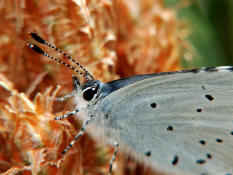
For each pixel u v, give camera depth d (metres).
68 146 0.08
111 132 0.09
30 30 0.09
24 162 0.08
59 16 0.09
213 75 0.09
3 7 0.09
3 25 0.09
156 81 0.09
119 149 0.09
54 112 0.09
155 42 0.10
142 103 0.09
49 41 0.09
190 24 0.10
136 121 0.09
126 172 0.09
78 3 0.09
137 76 0.09
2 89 0.09
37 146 0.08
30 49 0.09
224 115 0.09
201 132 0.09
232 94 0.09
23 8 0.09
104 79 0.09
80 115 0.09
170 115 0.09
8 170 0.08
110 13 0.09
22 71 0.09
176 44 0.10
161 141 0.09
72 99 0.09
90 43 0.09
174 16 0.10
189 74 0.09
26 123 0.08
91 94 0.09
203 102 0.09
